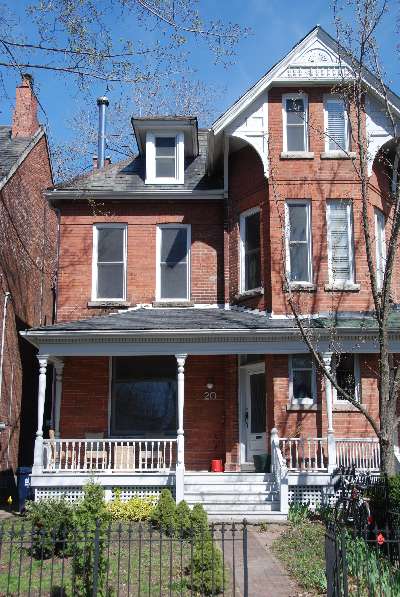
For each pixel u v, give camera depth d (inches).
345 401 639.8
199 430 691.4
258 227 701.9
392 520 396.2
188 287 737.6
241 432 674.8
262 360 669.9
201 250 743.1
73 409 697.6
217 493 582.6
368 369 646.5
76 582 314.0
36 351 869.8
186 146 799.1
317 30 703.7
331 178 684.7
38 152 892.0
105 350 629.3
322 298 658.2
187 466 682.8
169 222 749.9
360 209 679.1
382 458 483.8
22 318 815.1
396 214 521.7
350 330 612.7
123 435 697.6
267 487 590.2
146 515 547.2
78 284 734.5
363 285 664.4
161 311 711.7
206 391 700.0
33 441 856.3
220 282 734.5
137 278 736.3
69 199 748.6
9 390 749.9
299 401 635.5
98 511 355.3
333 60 699.4
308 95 703.7
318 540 448.8
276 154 688.4
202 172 785.6
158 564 386.6
